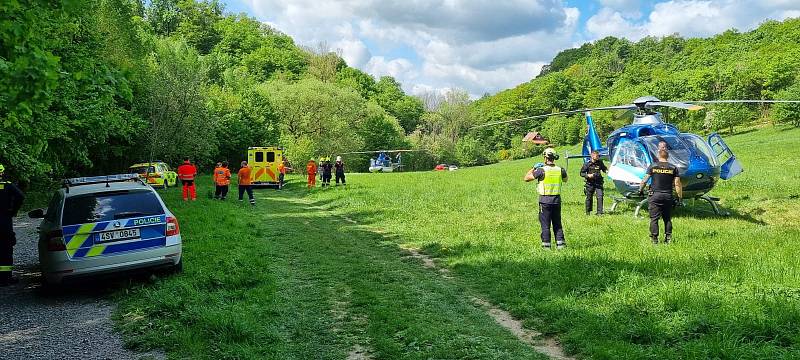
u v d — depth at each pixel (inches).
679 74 2992.1
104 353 208.1
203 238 450.6
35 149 437.7
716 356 174.4
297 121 2363.4
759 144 1505.9
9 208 330.6
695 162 478.6
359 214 637.3
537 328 225.9
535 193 749.9
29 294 306.7
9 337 230.4
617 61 4785.9
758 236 374.9
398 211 635.5
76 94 623.8
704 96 2672.2
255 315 245.4
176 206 683.4
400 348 205.6
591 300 243.3
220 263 351.9
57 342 222.2
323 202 812.6
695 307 216.4
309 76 3292.3
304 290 300.7
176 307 257.0
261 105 2301.9
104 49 991.0
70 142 813.2
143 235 307.7
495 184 937.5
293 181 1338.6
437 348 203.3
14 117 262.2
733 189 633.6
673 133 531.8
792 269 266.7
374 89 4023.1
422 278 324.2
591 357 188.5
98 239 295.9
